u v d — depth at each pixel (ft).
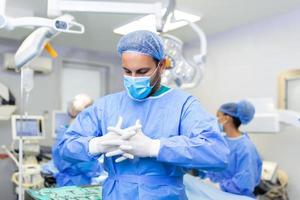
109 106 3.99
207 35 11.60
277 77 9.43
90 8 4.24
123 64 3.57
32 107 12.58
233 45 10.83
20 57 4.55
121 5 4.33
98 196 5.19
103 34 11.25
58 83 13.33
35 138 9.81
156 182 3.51
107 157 3.61
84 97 7.74
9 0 8.02
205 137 3.33
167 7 5.42
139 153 3.19
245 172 6.59
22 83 4.98
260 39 9.94
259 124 8.00
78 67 14.35
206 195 5.70
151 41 3.51
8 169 11.86
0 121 11.71
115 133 3.25
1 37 11.77
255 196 7.93
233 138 7.00
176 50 6.56
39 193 5.32
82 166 7.25
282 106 9.21
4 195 11.76
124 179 3.58
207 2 8.29
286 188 8.84
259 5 8.61
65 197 5.09
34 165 9.64
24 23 4.07
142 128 3.67
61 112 11.46
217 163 3.23
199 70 6.80
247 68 10.36
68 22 4.26
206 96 11.84
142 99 3.79
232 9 8.86
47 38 4.53
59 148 4.00
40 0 8.09
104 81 15.15
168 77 6.45
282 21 9.31
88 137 3.67
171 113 3.70
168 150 3.18
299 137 8.82
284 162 9.21
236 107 7.18
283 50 9.29
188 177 6.31
